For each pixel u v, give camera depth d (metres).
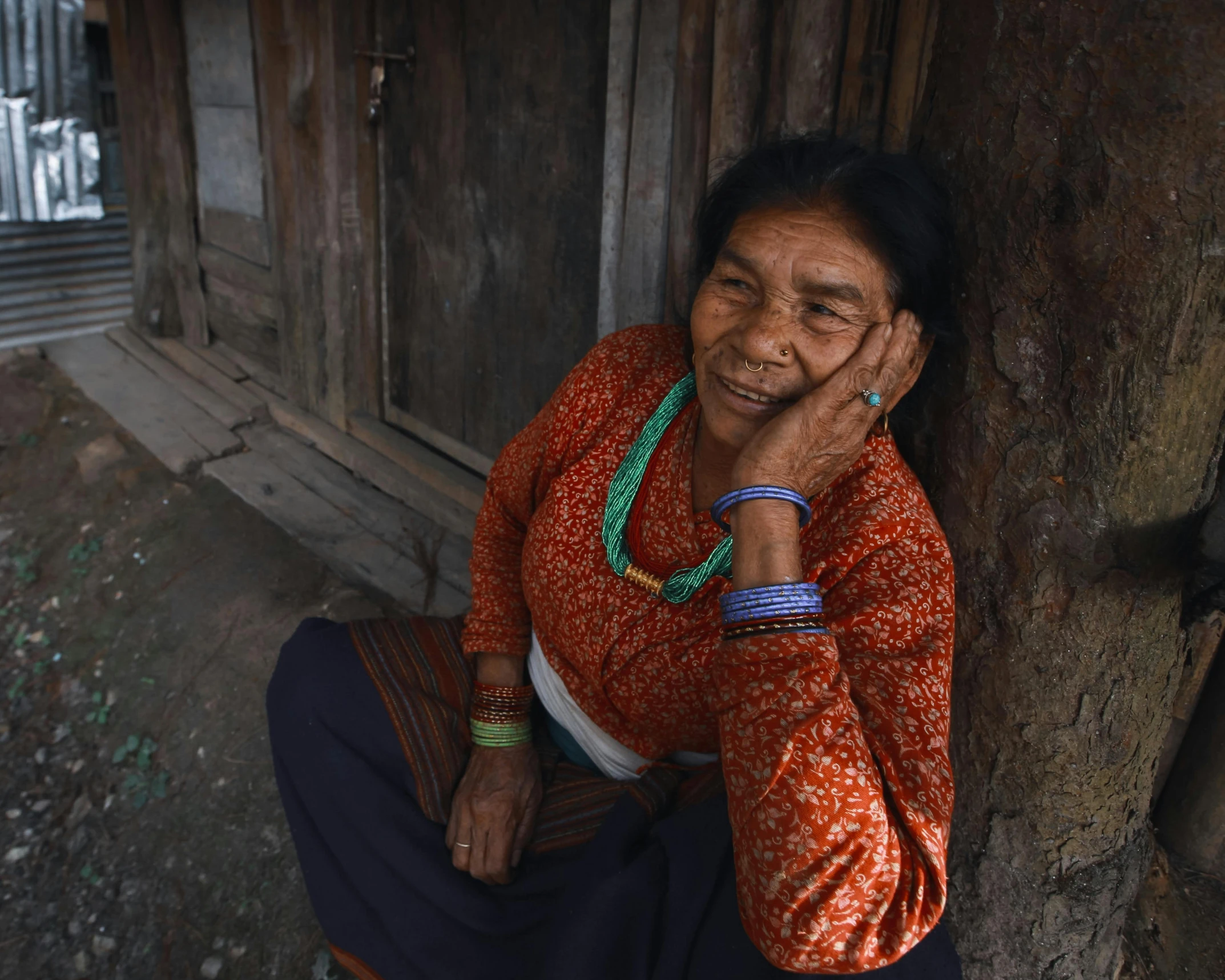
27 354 4.39
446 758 1.47
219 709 2.49
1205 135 1.03
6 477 3.67
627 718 1.38
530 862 1.44
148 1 3.80
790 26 1.72
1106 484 1.20
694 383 1.31
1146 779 1.41
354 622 1.59
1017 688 1.34
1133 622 1.27
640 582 1.29
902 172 1.12
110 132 5.37
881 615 1.09
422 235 2.98
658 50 1.99
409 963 1.45
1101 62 1.07
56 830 2.30
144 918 2.08
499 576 1.59
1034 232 1.16
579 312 2.57
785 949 0.99
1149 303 1.11
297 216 3.30
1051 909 1.43
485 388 2.93
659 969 1.15
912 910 0.99
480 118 2.65
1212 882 1.61
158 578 2.96
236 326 4.07
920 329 1.19
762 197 1.14
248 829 2.20
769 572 1.06
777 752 0.99
